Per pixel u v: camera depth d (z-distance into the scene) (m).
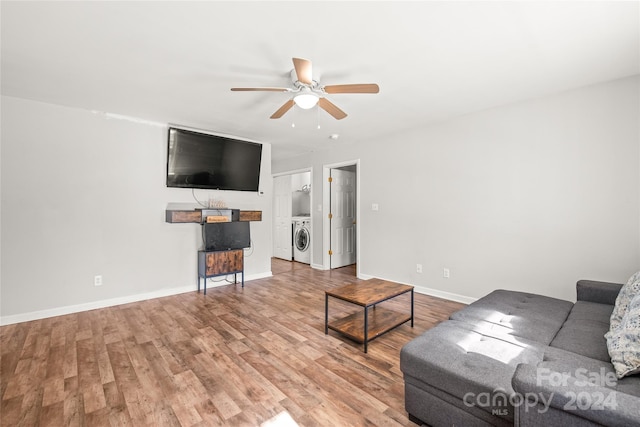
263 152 4.80
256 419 1.61
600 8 1.61
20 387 1.88
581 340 1.64
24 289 2.96
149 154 3.70
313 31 1.82
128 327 2.81
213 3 1.56
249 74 2.39
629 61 2.20
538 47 2.00
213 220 3.99
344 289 2.72
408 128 3.97
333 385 1.91
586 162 2.67
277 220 6.79
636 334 1.24
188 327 2.82
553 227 2.86
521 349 1.57
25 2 1.54
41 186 3.05
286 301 3.60
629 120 2.46
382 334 2.50
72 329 2.76
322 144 4.92
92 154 3.32
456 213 3.56
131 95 2.84
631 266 2.47
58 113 3.13
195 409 1.69
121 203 3.51
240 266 4.25
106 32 1.83
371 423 1.58
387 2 1.56
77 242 3.24
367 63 2.21
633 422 0.89
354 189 5.96
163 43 1.95
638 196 2.44
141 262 3.66
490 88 2.69
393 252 4.25
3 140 2.88
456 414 1.41
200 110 3.27
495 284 3.26
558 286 2.84
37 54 2.09
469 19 1.70
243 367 2.12
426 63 2.22
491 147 3.24
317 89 2.40
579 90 2.69
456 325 1.91
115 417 1.62
